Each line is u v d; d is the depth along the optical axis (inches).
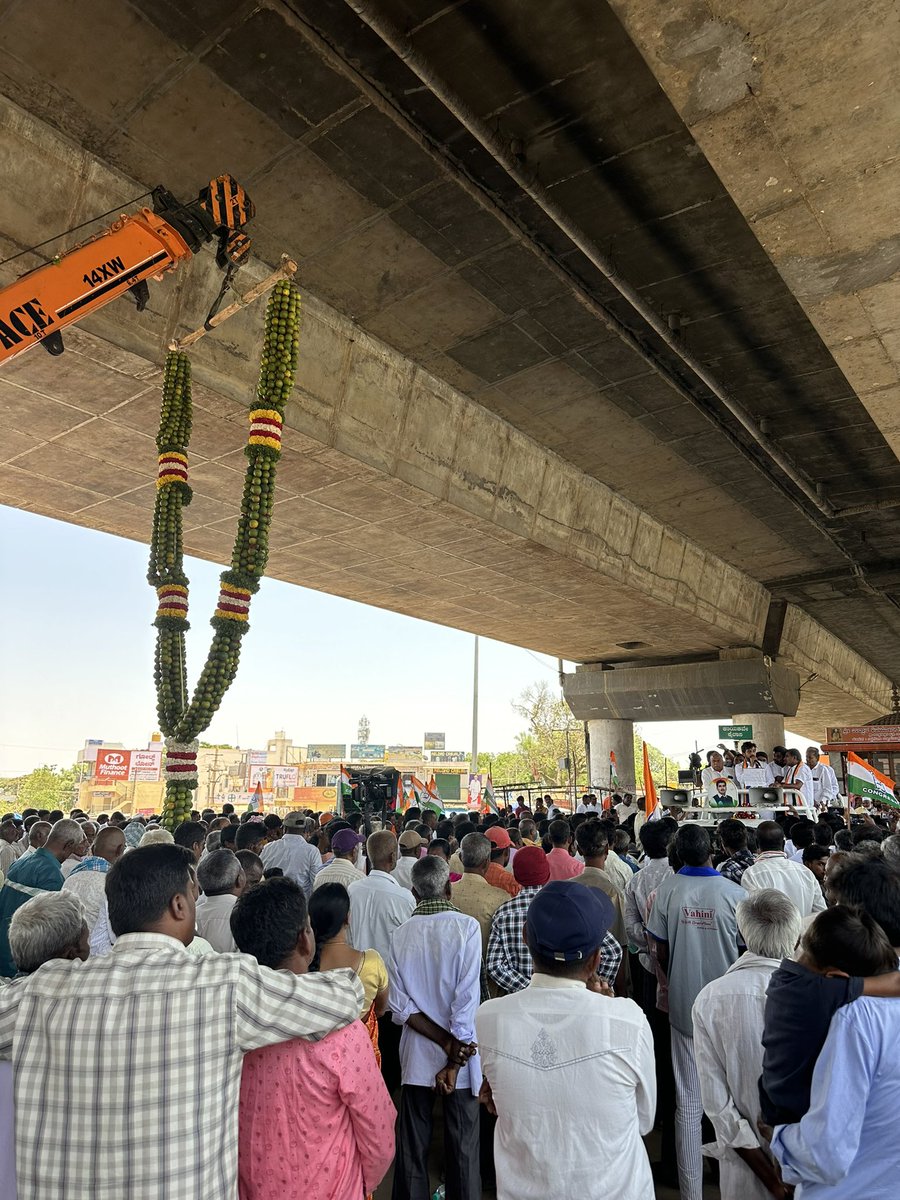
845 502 673.0
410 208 335.3
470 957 163.8
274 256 361.4
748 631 874.1
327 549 586.2
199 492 479.5
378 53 268.4
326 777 2295.8
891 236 276.1
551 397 497.4
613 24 255.4
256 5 246.7
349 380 417.1
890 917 120.3
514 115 291.6
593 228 350.9
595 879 217.9
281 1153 86.4
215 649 246.7
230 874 175.5
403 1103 167.5
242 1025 84.9
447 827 355.3
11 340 221.1
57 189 289.9
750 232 353.7
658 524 706.8
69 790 2522.1
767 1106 107.3
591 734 1023.0
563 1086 95.5
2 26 251.9
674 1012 169.5
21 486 465.1
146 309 324.8
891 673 1422.2
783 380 480.7
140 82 273.0
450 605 746.8
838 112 230.5
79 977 85.9
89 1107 79.5
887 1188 92.1
